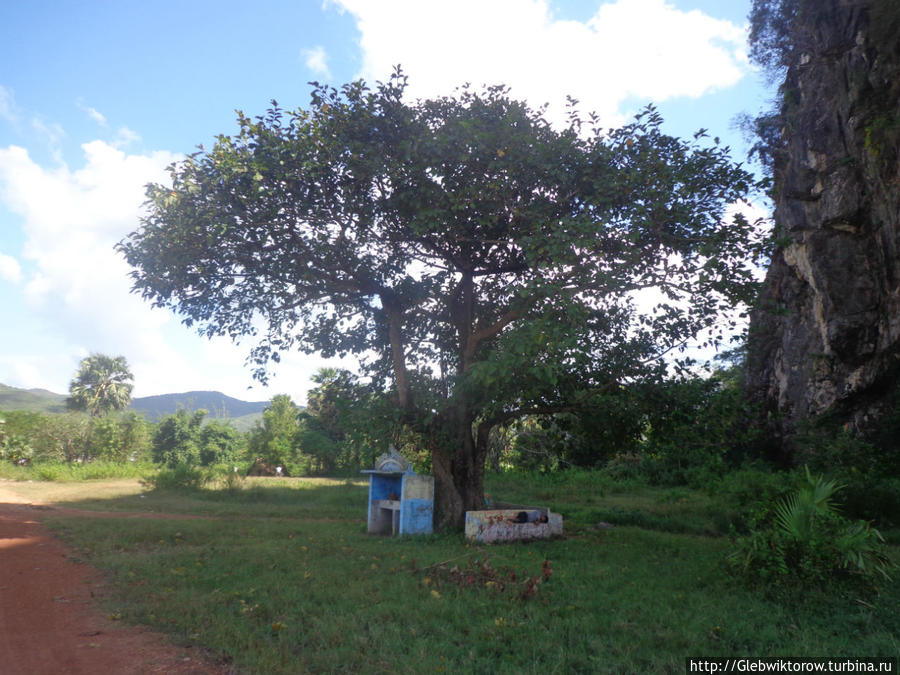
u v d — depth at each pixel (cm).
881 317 2372
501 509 1296
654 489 2591
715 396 1219
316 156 1084
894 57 1925
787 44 2586
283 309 1355
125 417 3712
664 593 676
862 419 2456
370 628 526
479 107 1170
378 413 1180
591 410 1276
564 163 1084
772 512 829
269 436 4384
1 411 3228
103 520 1248
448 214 1116
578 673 436
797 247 2664
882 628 548
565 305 932
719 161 1053
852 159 2338
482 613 585
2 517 1278
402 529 1198
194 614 567
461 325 1355
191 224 1080
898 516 1331
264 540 1053
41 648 479
